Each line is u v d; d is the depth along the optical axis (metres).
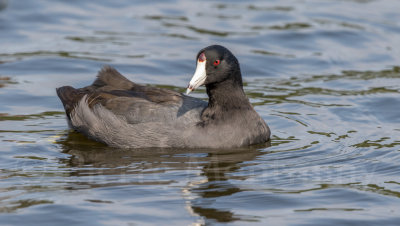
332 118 14.41
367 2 23.39
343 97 15.77
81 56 18.09
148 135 12.77
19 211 9.40
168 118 12.80
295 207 9.70
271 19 21.42
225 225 9.02
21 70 17.08
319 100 15.59
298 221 9.19
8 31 19.91
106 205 9.66
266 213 9.46
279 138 13.28
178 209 9.55
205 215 9.34
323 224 9.10
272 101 15.54
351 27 20.77
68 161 11.89
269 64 18.02
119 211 9.44
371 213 9.48
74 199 9.88
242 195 10.13
